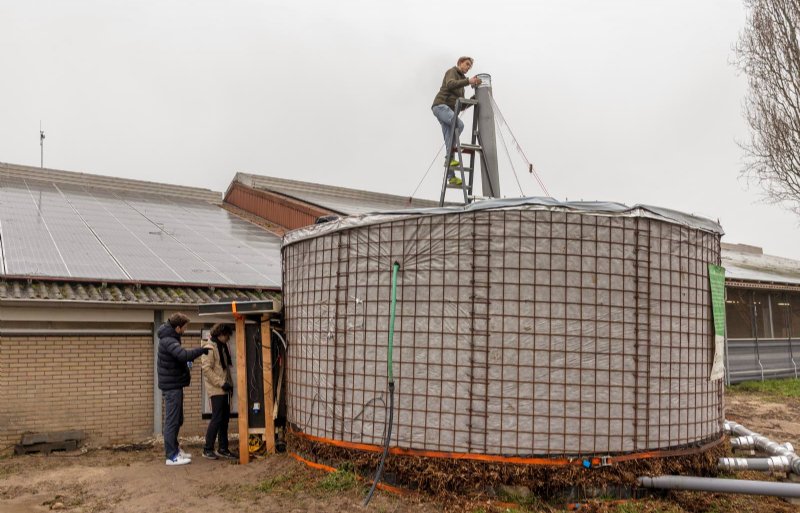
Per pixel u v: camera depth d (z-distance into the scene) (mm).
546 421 6410
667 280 6910
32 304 9797
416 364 6762
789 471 7105
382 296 7043
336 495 6617
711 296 7484
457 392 6566
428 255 6812
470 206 6664
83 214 16844
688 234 7188
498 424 6449
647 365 6668
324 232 7621
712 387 7473
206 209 23047
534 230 6551
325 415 7438
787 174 19875
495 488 6359
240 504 6602
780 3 19562
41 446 9633
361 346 7141
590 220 6594
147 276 11539
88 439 10312
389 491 6676
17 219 14617
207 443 8758
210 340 8898
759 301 21203
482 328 6531
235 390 8945
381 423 6938
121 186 23312
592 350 6496
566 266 6531
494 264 6562
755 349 20469
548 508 6211
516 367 6453
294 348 8172
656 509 6211
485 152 8797
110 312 10633
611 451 6473
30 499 6973
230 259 14320
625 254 6676
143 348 10945
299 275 8109
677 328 6961
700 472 6977
